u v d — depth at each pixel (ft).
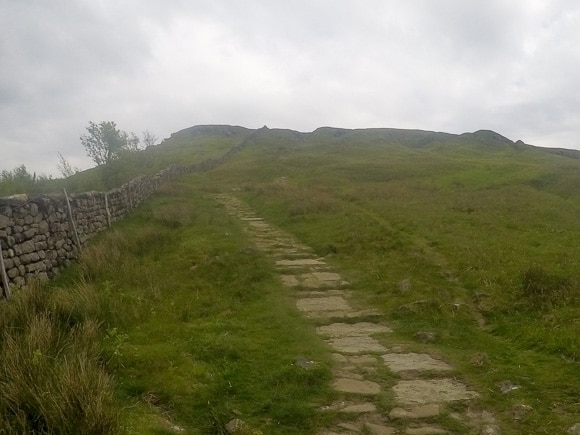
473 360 20.86
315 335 24.61
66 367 15.24
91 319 22.11
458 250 38.04
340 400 17.49
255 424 15.89
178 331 22.89
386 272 34.86
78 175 78.84
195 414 16.26
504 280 30.76
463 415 16.53
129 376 17.90
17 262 27.58
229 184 99.19
